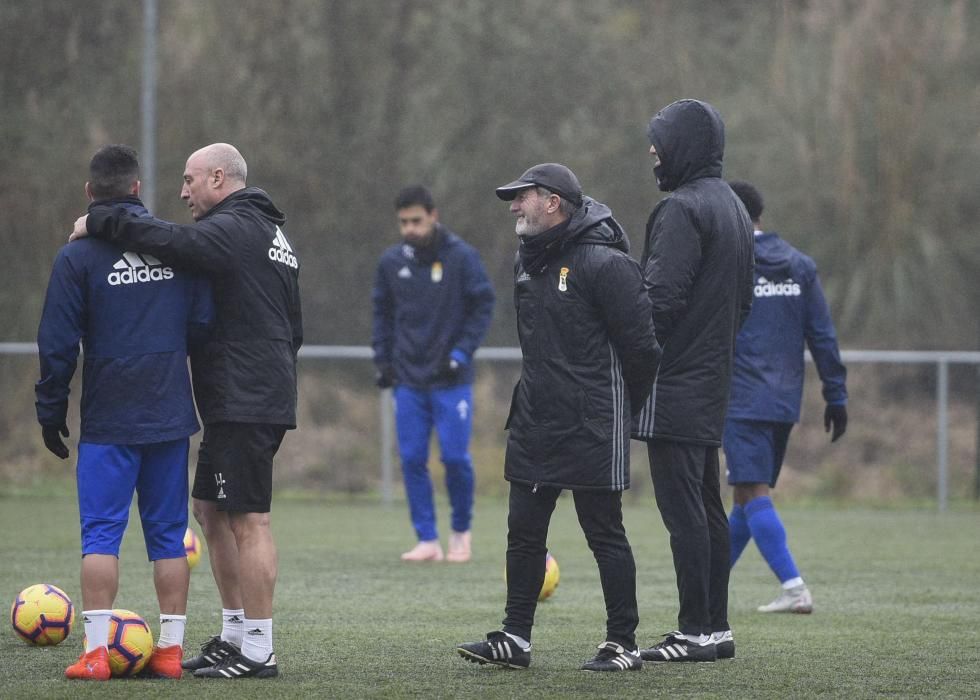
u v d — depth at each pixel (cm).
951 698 1862
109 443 1925
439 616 2684
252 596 1964
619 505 2080
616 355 2025
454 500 3741
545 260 2034
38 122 7506
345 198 8031
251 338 1953
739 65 8181
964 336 7062
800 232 7281
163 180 7444
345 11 8200
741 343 2884
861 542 4409
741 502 2939
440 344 3722
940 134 7200
